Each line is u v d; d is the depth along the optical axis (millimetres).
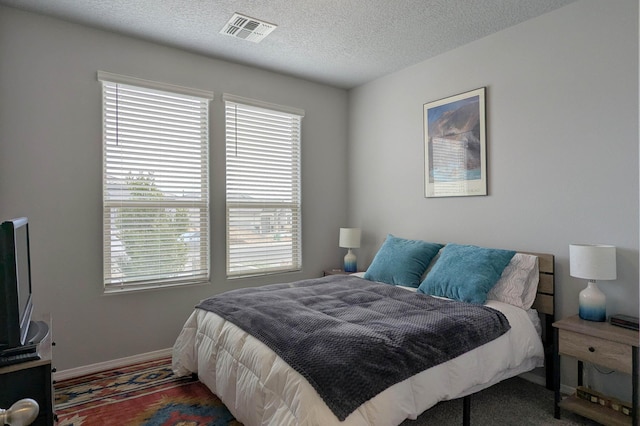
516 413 2242
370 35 2979
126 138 3018
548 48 2641
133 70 3016
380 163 3967
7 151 2559
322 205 4180
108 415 2188
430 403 1760
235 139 3562
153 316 3119
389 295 2629
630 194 2268
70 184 2777
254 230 3693
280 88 3832
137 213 3064
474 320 2113
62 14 2654
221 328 2215
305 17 2695
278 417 1545
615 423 1976
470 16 2689
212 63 3402
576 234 2506
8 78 2561
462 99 3174
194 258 3346
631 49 2260
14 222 1512
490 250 2689
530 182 2746
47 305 2699
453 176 3254
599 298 2209
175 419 2145
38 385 1486
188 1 2492
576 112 2504
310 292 2670
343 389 1495
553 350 2307
